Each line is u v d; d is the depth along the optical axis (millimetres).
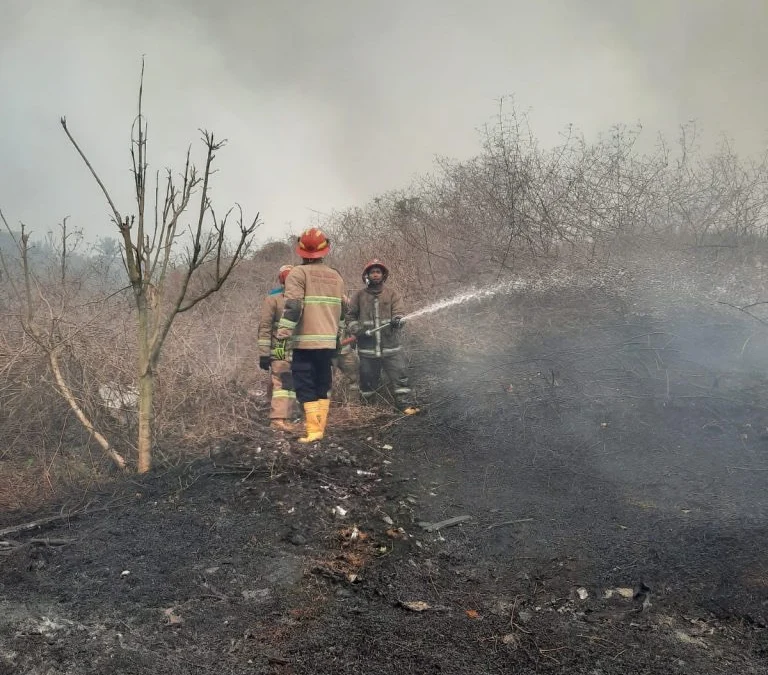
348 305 5875
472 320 7684
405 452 4844
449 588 3104
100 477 4484
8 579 3141
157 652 2572
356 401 6012
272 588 3076
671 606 2850
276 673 2447
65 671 2453
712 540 3309
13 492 4316
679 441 4543
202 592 3029
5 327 5547
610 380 5648
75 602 2936
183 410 5426
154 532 3629
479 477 4367
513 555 3396
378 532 3664
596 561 3254
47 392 5129
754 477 3965
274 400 5445
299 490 4086
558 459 4504
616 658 2518
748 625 2691
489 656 2547
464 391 5902
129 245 4234
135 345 5641
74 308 5840
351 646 2613
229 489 4125
